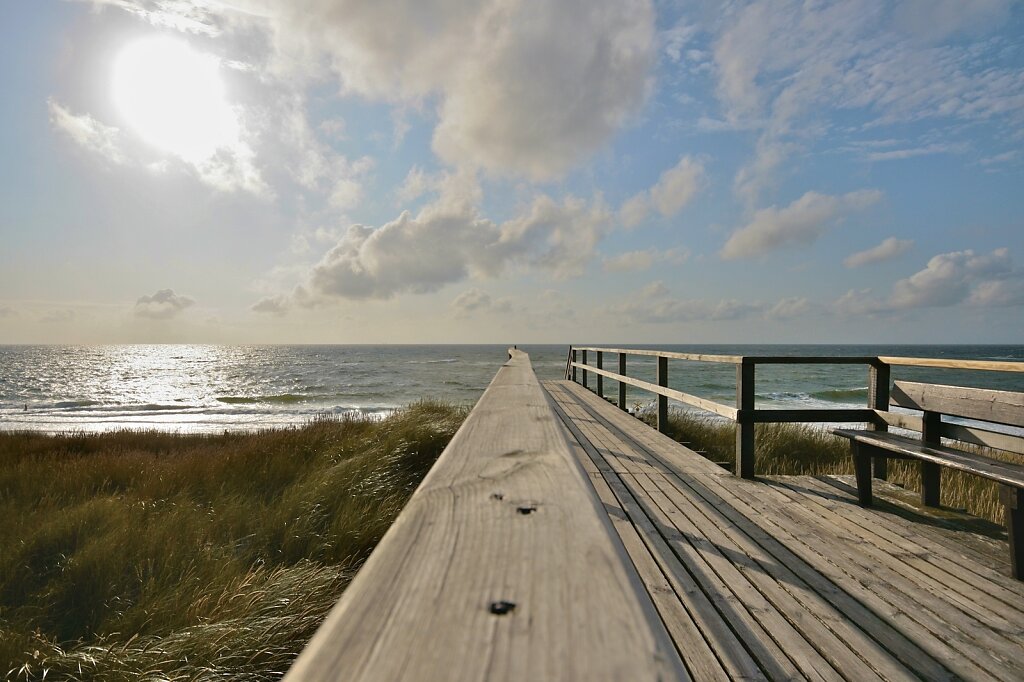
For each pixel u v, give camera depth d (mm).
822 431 8930
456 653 350
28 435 12672
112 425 21094
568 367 15609
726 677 1721
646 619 416
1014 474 2502
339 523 4465
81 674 2656
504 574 497
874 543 2881
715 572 2502
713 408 4633
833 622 2070
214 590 3416
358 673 319
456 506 711
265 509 4957
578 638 377
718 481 4125
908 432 11180
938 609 2180
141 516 4852
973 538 2965
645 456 4949
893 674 1751
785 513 3371
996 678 1739
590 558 540
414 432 7160
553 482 833
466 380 42562
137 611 3260
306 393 33312
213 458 7418
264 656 2758
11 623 3250
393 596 445
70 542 4535
